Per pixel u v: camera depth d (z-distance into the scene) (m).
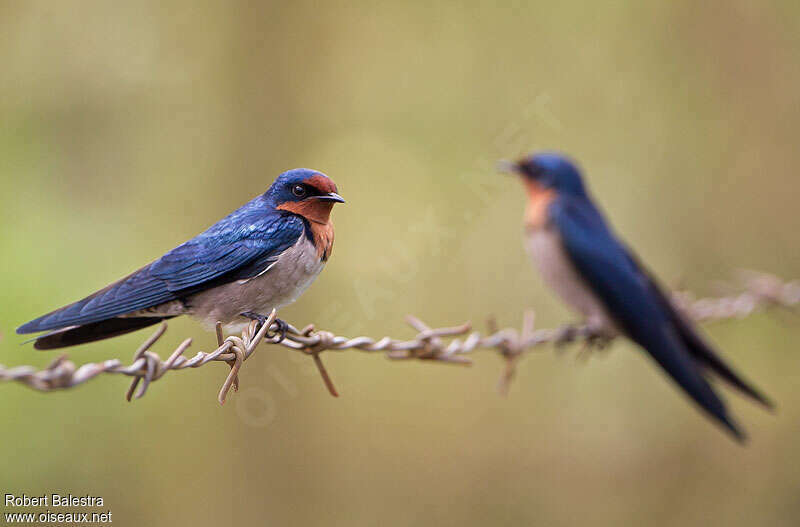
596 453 13.45
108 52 13.88
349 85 14.30
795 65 13.20
